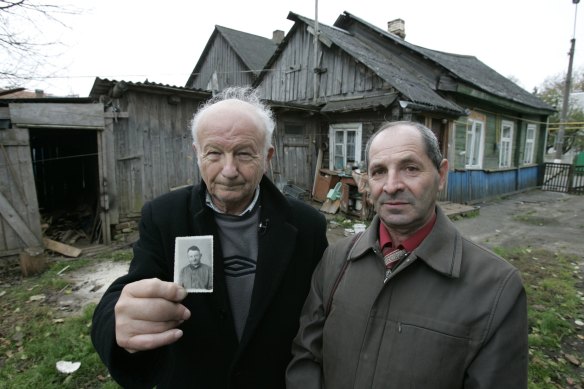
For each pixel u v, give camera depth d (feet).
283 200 4.56
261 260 4.22
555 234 23.53
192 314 4.07
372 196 4.16
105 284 14.88
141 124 21.65
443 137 31.45
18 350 9.86
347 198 27.30
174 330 2.93
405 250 3.99
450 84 32.45
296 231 4.49
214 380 4.17
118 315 2.89
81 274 16.10
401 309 3.73
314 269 4.87
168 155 22.95
